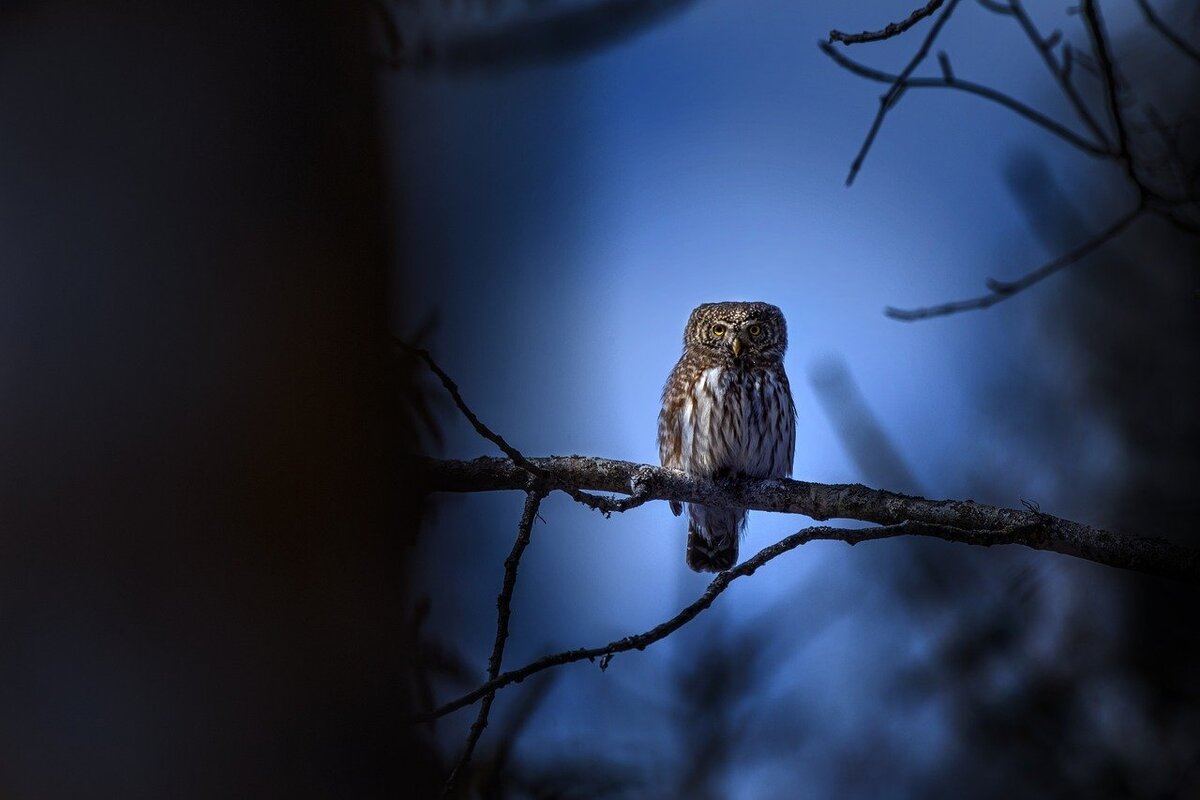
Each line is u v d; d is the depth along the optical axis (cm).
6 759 656
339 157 768
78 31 705
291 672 713
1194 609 1052
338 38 782
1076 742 1050
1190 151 1038
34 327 682
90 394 683
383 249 788
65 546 675
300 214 746
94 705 668
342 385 747
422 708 810
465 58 1024
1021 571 1055
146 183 702
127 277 692
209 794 682
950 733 1052
